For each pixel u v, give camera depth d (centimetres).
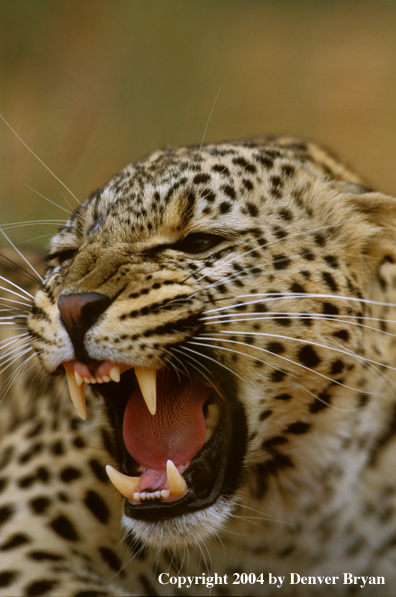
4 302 1416
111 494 1105
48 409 1215
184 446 1022
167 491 952
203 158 1053
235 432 1020
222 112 2997
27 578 1038
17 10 2850
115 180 1080
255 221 1000
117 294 938
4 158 2338
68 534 1100
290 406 1017
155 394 998
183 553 1102
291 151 1220
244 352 976
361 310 1025
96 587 1052
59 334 944
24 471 1141
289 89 3228
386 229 1072
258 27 3588
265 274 980
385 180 2803
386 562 1095
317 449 1052
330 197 1062
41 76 2814
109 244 991
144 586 1125
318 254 1011
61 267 1040
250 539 1088
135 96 2811
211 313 958
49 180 2292
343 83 3350
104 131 2619
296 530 1088
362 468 1066
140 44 3017
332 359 995
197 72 3064
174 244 995
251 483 1073
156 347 942
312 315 980
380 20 3728
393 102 3203
